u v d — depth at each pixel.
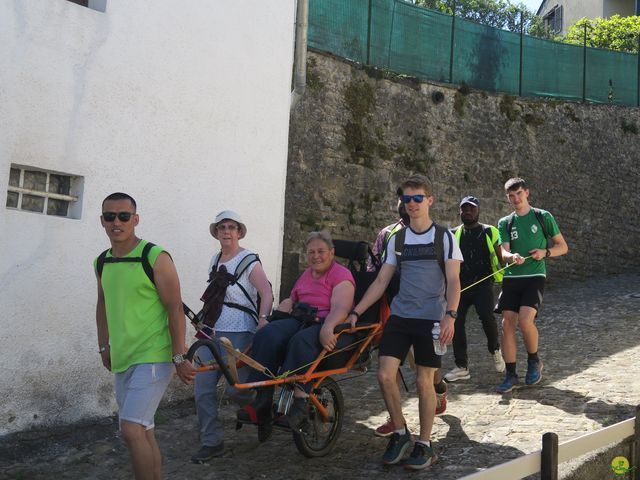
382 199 12.84
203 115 7.18
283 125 7.94
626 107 17.27
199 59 7.14
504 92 15.20
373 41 13.34
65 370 6.16
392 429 5.69
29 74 5.92
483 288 7.26
